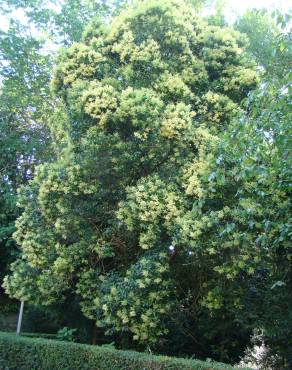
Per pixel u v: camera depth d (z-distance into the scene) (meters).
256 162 4.96
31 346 6.98
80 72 7.72
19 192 8.24
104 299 6.62
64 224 7.37
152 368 5.63
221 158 5.07
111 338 8.34
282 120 4.75
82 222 7.48
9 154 13.04
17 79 12.92
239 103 8.09
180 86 7.33
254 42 10.45
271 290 6.83
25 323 11.17
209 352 7.79
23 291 8.01
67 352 6.50
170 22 7.82
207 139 6.98
